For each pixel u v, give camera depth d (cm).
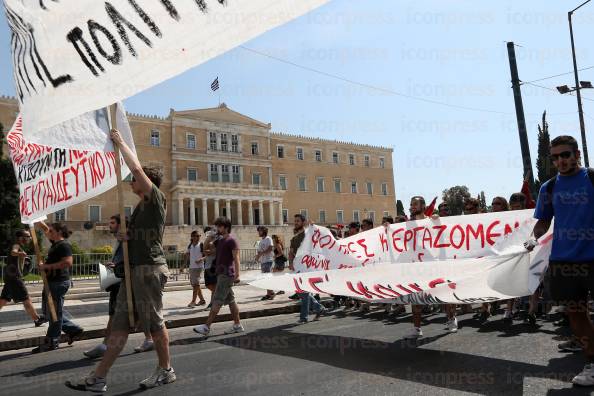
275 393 401
